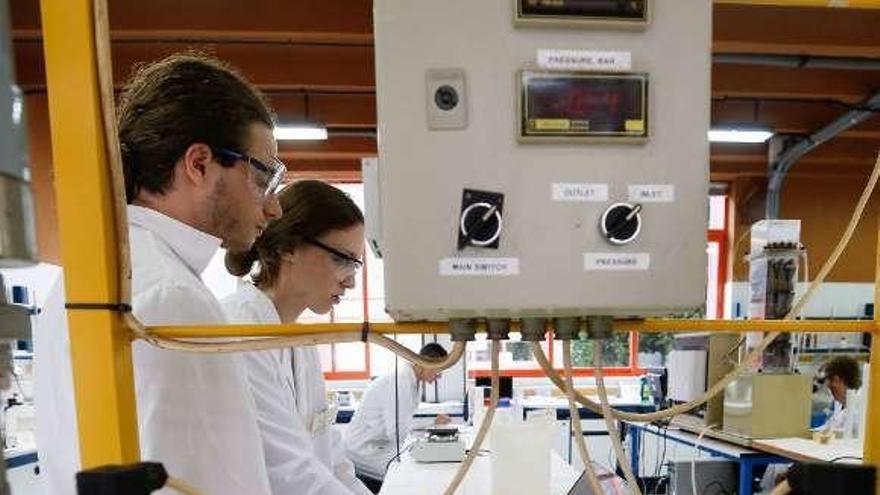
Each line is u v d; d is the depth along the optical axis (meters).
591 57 0.57
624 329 0.65
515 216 0.57
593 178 0.57
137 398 0.73
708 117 0.58
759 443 2.62
